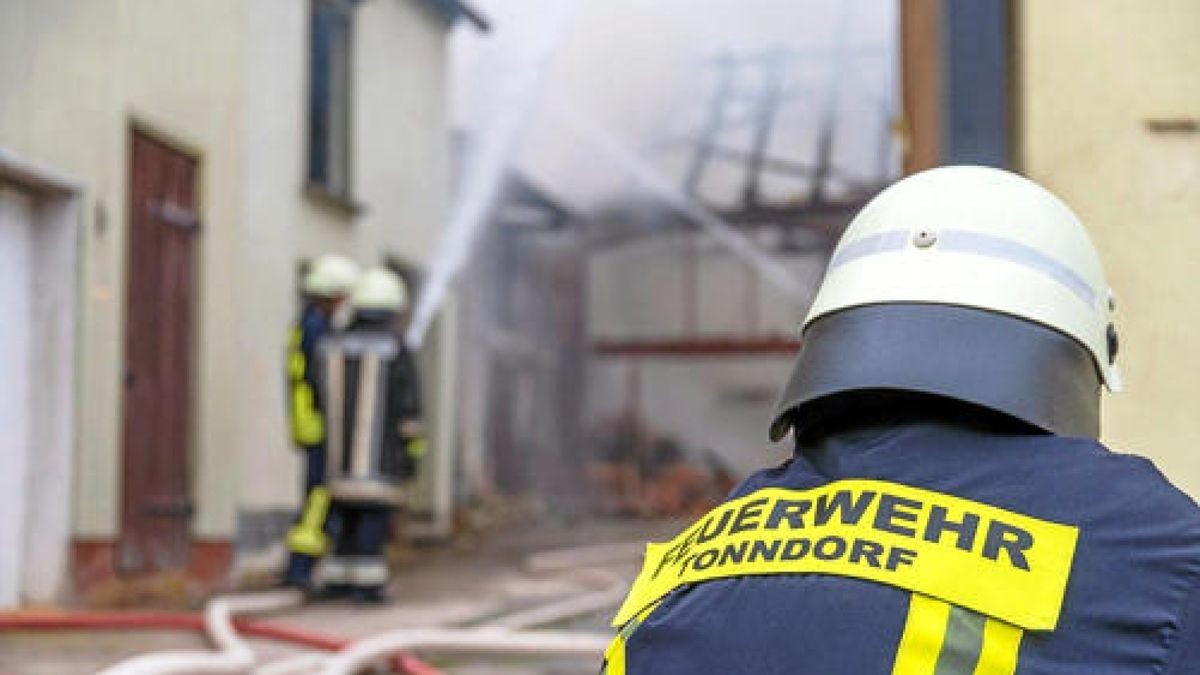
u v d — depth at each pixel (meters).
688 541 1.42
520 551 13.27
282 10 10.73
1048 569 1.19
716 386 22.12
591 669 6.07
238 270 9.94
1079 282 1.36
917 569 1.21
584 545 14.05
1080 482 1.23
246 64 10.07
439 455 14.02
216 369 9.60
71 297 7.62
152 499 8.66
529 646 6.24
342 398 8.10
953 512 1.24
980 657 1.17
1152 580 1.17
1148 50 3.00
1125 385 2.95
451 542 14.10
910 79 4.13
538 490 20.28
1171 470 2.92
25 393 7.50
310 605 8.16
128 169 8.41
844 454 1.34
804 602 1.24
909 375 1.30
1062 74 3.01
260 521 10.14
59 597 7.47
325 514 8.18
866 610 1.21
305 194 11.10
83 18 7.84
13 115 7.13
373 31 12.67
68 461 7.55
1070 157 2.99
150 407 8.68
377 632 7.14
